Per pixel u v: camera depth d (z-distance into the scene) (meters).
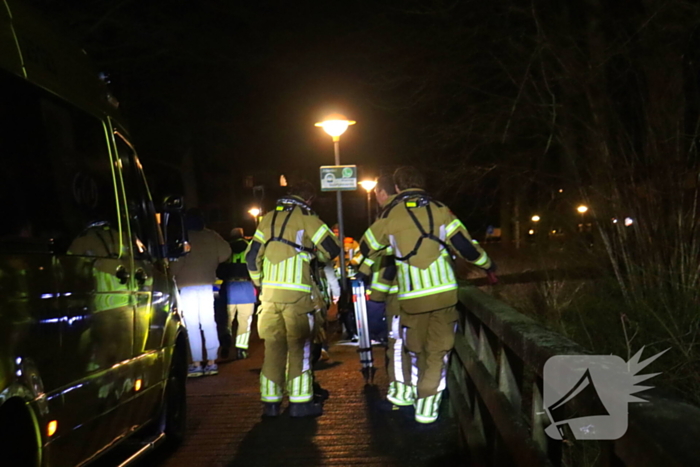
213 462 5.18
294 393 6.18
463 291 5.87
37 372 3.08
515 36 12.02
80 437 3.61
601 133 8.16
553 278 8.40
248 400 7.02
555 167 12.86
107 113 4.48
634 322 5.70
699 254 6.39
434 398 5.59
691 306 5.60
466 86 13.38
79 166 3.85
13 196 3.07
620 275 7.45
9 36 3.23
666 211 6.93
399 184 5.71
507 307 4.26
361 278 6.28
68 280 3.46
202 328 8.36
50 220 3.38
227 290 9.42
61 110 3.70
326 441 5.57
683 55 8.45
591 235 9.79
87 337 3.66
